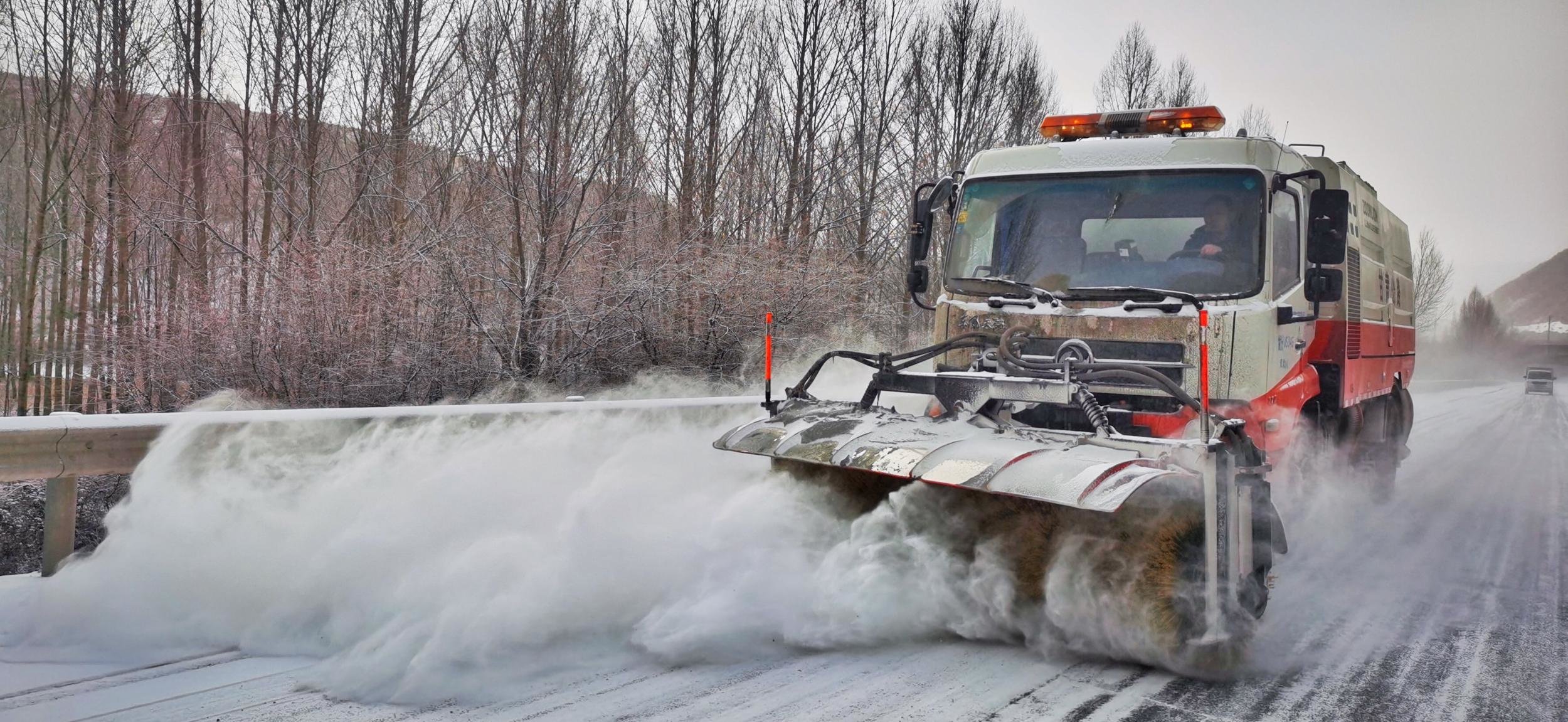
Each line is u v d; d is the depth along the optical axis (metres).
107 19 18.48
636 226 17.47
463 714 3.44
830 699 3.64
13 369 18.91
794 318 17.03
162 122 18.89
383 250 14.87
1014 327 5.51
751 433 5.31
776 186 21.02
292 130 17.94
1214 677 4.00
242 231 17.50
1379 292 8.63
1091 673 4.00
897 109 22.66
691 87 19.39
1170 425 5.18
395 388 13.64
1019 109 25.30
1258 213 5.45
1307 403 6.60
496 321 15.02
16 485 8.40
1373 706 3.76
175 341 13.56
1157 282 5.57
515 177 15.80
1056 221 5.88
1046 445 4.32
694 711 3.49
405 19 17.94
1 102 19.44
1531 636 4.80
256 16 17.92
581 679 3.80
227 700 3.57
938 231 11.90
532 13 16.39
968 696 3.70
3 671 3.90
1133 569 4.00
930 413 5.86
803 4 20.97
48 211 19.02
